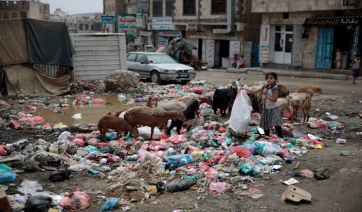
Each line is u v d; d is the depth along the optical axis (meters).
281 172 6.29
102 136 8.03
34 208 4.67
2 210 4.54
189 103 8.84
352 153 7.28
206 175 5.94
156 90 15.66
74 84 15.65
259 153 7.09
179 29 35.75
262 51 27.53
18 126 9.16
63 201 4.95
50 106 12.41
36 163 6.30
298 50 25.25
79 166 6.38
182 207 5.00
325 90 16.52
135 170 6.08
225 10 30.72
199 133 8.41
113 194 5.32
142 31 40.81
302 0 23.92
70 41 14.89
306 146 7.70
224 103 10.18
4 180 5.71
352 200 5.19
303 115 11.08
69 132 8.79
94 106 12.66
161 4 37.16
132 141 7.91
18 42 13.80
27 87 14.16
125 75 15.60
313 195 5.36
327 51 23.62
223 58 32.00
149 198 5.24
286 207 4.99
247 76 23.08
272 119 8.03
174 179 5.89
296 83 19.33
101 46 17.22
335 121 10.31
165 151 7.24
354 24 21.73
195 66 28.02
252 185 5.75
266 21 27.03
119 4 48.09
